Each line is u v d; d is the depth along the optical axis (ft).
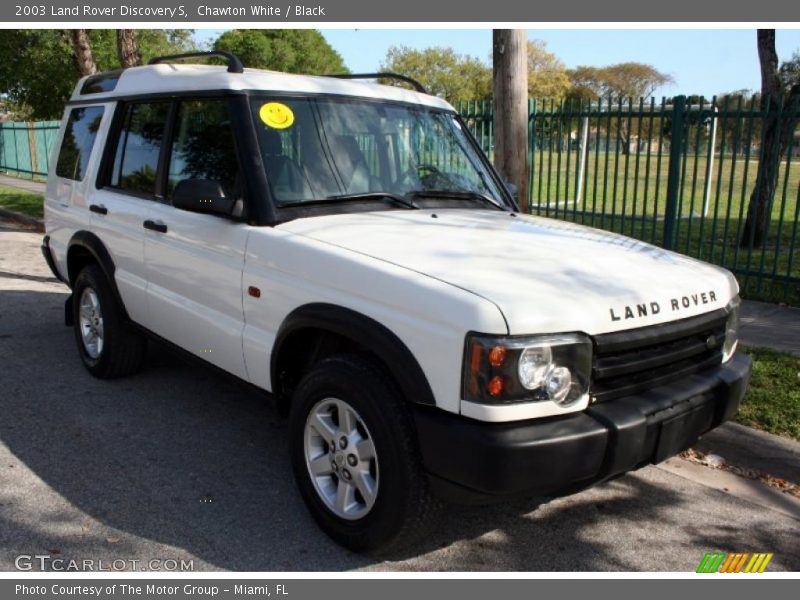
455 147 15.57
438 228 12.15
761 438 14.56
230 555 10.87
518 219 13.99
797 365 18.71
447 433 9.07
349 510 10.79
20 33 69.36
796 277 26.68
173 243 14.06
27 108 110.32
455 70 191.11
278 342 11.41
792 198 59.67
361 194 13.16
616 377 9.91
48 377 18.24
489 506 12.67
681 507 12.89
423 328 9.34
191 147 13.89
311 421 11.18
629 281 10.44
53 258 19.72
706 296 11.19
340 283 10.46
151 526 11.60
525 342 8.90
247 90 12.95
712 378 11.09
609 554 11.35
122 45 35.76
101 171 16.99
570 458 9.07
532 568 10.89
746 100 31.22
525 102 21.56
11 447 14.32
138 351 17.58
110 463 13.74
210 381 18.17
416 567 10.78
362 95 14.37
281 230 11.79
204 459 13.99
